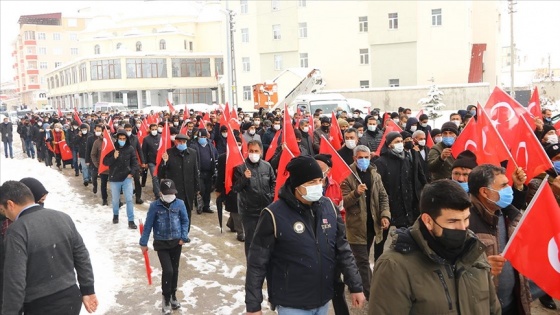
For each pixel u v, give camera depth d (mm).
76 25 111000
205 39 72375
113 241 9594
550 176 5223
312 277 3645
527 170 5469
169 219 6207
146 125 16250
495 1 44000
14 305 3762
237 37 49625
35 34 107312
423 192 2785
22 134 25906
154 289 7086
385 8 42469
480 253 2770
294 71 32719
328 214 3830
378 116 15023
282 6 46938
